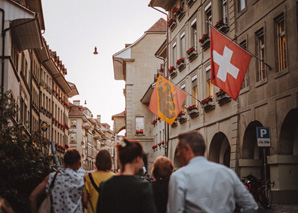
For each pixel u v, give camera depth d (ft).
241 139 68.95
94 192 19.58
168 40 116.78
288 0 55.21
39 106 141.69
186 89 99.81
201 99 89.40
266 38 61.05
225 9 78.38
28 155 26.78
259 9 63.31
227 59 53.16
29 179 26.43
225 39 53.47
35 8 108.99
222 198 12.39
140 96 178.91
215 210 12.27
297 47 53.11
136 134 176.04
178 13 104.58
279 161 56.39
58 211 19.35
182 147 13.17
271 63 59.57
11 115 33.04
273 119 58.59
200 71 90.17
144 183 13.21
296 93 53.01
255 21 64.64
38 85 138.72
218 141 83.92
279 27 58.90
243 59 52.80
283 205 54.70
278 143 57.06
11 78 75.51
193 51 93.25
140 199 13.01
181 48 105.81
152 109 76.84
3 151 25.30
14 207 24.13
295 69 53.31
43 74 151.94
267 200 50.24
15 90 82.38
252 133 67.72
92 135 407.23
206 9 86.79
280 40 58.39
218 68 53.26
